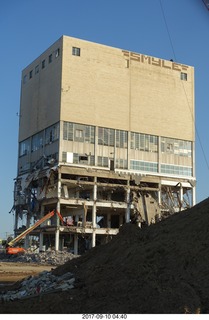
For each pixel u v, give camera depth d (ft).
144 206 305.53
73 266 73.67
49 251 251.80
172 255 57.11
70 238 318.45
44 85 320.09
